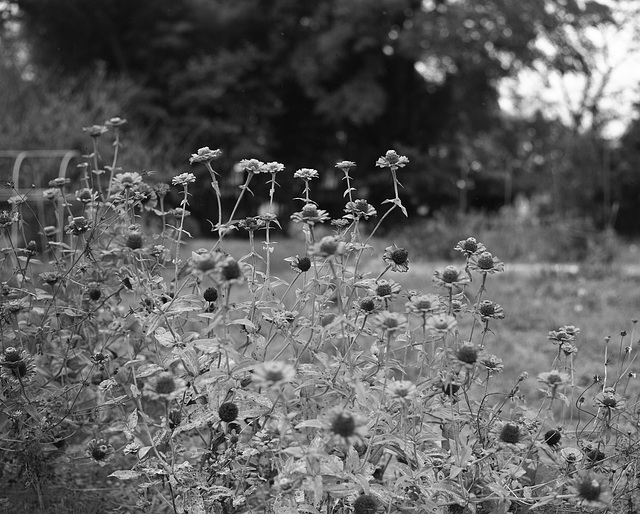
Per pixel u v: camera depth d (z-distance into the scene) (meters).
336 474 1.93
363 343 3.46
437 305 1.97
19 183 9.49
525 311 7.13
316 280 2.28
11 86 12.88
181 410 2.32
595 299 8.01
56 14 21.34
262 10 22.64
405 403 1.89
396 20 22.08
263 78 22.67
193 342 2.07
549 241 13.05
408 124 23.36
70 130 11.19
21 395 2.53
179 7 22.31
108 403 2.48
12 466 2.73
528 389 4.32
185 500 2.20
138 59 22.48
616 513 2.31
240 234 18.59
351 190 2.45
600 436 2.39
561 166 15.52
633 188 17.34
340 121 21.73
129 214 2.78
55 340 2.91
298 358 2.18
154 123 21.11
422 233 14.26
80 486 2.79
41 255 6.69
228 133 21.50
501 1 20.25
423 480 2.13
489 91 22.64
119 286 2.83
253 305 2.31
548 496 2.02
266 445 2.06
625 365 4.83
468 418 2.33
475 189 26.78
